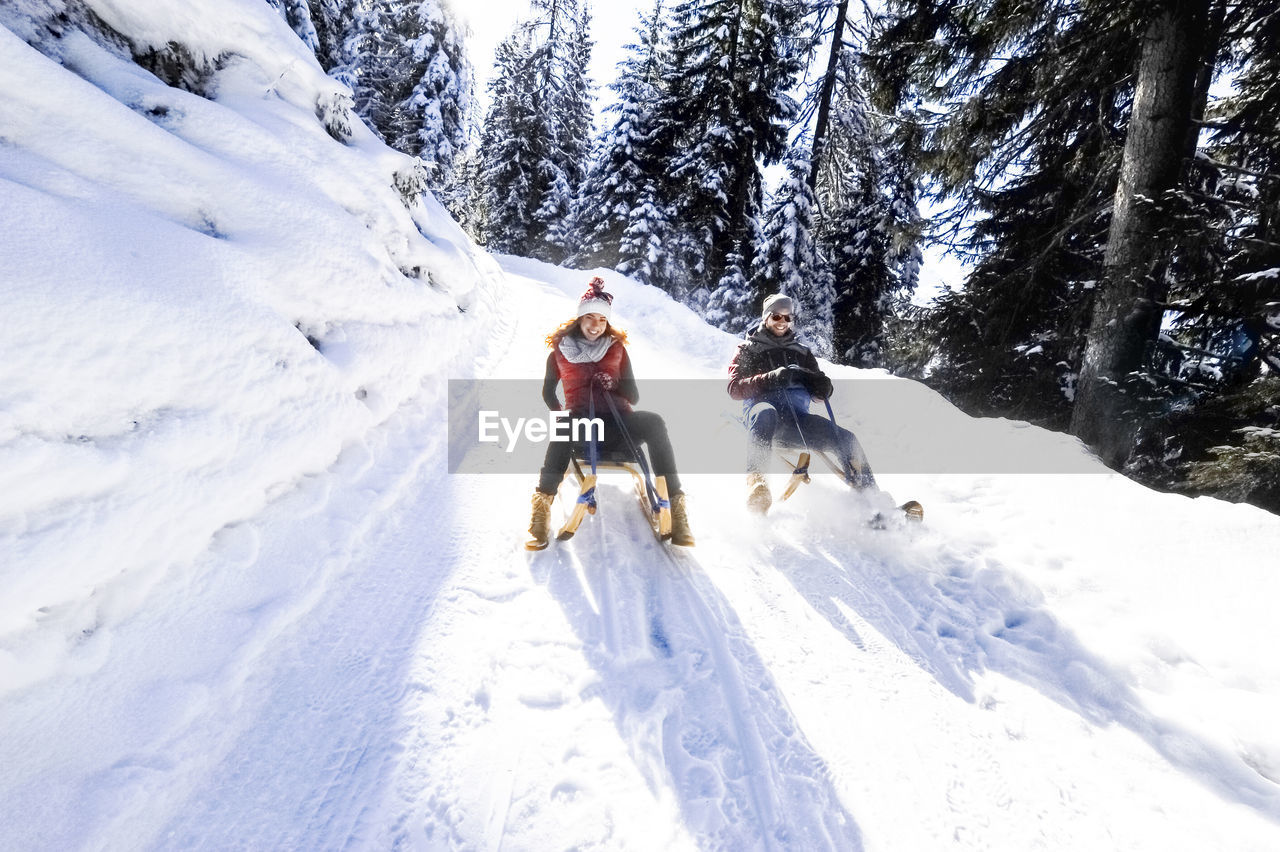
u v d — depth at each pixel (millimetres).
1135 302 6547
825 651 2268
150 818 1377
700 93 18375
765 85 17328
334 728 1695
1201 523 3158
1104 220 8773
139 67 3088
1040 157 9039
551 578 2549
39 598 1448
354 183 3979
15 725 1396
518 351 6195
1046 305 9070
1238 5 6543
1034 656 2340
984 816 1624
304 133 3811
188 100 3086
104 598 1677
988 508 3646
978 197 9117
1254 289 6078
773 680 2074
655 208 18234
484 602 2330
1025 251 9320
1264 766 1852
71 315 1690
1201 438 6688
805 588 2699
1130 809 1675
